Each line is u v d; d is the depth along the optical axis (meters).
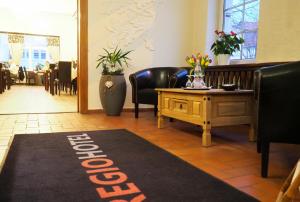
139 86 3.91
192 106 2.62
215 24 4.50
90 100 4.35
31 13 11.84
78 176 1.65
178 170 1.79
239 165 1.94
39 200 1.32
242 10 4.05
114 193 1.42
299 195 0.93
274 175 1.75
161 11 4.67
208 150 2.32
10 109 4.56
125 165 1.87
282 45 3.02
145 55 4.62
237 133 3.05
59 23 12.31
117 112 4.14
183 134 2.92
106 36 4.37
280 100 1.61
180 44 4.82
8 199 1.33
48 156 2.04
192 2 4.83
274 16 3.11
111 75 4.02
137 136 2.75
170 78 3.66
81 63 4.25
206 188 1.51
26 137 2.62
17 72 11.97
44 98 6.58
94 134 2.80
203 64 3.05
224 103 2.51
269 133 1.66
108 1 4.33
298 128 1.60
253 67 3.15
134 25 4.52
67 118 3.82
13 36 11.82
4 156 2.02
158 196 1.40
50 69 8.20
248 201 1.36
